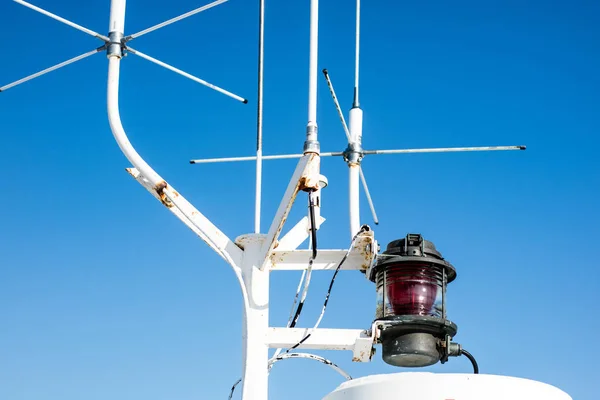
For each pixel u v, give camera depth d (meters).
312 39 6.82
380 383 5.56
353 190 7.97
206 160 8.43
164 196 6.90
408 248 6.66
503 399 5.42
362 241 7.00
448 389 5.43
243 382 6.72
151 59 7.11
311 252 7.14
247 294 6.90
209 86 7.30
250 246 7.09
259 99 7.86
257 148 7.80
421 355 6.41
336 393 5.77
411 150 8.09
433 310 6.55
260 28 8.02
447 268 6.69
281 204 6.67
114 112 6.79
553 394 5.55
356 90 8.35
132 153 6.79
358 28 8.59
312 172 6.47
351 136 8.14
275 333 6.83
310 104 6.61
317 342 6.77
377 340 6.52
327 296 6.98
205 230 7.02
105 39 6.97
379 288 6.73
